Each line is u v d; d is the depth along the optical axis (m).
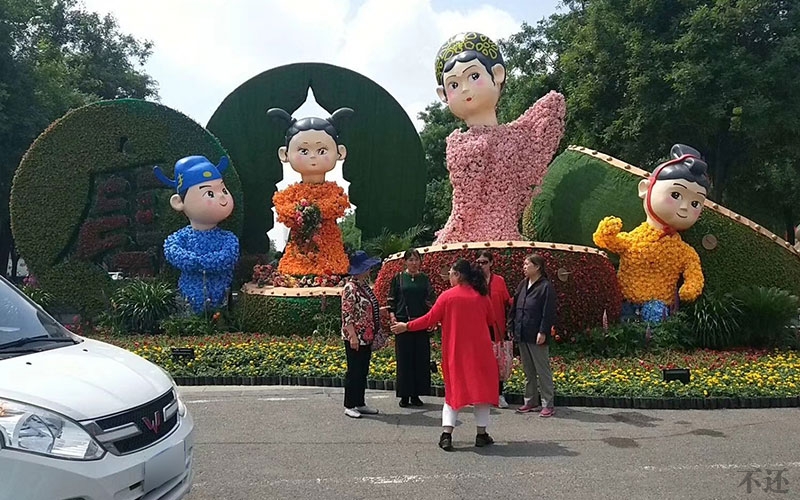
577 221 13.06
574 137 19.95
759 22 16.31
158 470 3.52
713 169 19.72
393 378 8.53
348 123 16.61
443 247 10.72
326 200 13.77
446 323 5.93
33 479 3.05
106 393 3.50
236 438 6.21
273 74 16.39
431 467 5.36
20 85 20.80
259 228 16.25
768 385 7.93
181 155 14.70
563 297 10.30
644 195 11.84
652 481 5.03
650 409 7.37
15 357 3.75
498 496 4.72
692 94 16.12
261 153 16.28
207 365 9.30
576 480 5.05
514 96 23.02
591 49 18.12
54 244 14.25
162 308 12.85
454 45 12.64
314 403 7.63
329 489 4.88
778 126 16.59
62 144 14.48
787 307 10.80
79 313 14.09
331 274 13.57
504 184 12.12
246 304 12.91
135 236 14.68
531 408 7.29
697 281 11.30
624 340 10.24
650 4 17.19
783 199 21.83
